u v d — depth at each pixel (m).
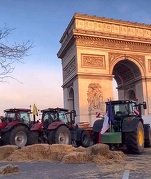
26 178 13.46
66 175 13.87
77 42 53.78
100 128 24.34
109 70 55.53
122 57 57.41
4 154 21.53
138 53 59.12
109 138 22.56
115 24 57.84
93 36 54.50
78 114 51.97
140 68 59.09
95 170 14.98
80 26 54.97
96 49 55.09
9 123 28.17
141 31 60.12
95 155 18.67
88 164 17.20
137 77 60.28
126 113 24.75
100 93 53.75
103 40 55.91
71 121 31.05
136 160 18.53
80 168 15.80
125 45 57.97
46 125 29.91
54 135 27.72
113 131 23.44
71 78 56.75
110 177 12.98
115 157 19.17
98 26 56.34
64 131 28.23
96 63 54.69
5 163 19.20
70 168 15.94
